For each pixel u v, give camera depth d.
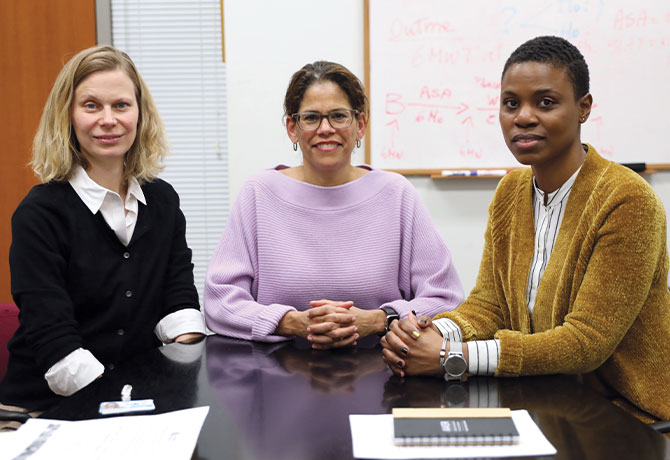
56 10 2.58
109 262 1.40
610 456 0.74
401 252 1.53
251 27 2.36
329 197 1.51
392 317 1.37
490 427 0.79
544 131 1.08
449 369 1.03
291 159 2.40
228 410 0.92
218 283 1.46
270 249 1.48
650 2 2.26
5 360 1.42
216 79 2.68
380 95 2.33
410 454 0.75
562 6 2.27
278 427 0.85
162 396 0.98
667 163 2.32
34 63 2.58
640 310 1.12
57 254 1.33
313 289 1.46
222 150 2.72
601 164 1.12
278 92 2.38
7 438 0.81
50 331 1.26
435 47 2.31
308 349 1.27
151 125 1.49
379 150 2.36
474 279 2.41
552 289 1.15
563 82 1.06
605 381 1.17
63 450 0.77
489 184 2.37
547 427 0.83
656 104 2.30
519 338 1.04
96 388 1.03
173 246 1.54
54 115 1.36
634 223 1.03
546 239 1.20
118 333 1.42
